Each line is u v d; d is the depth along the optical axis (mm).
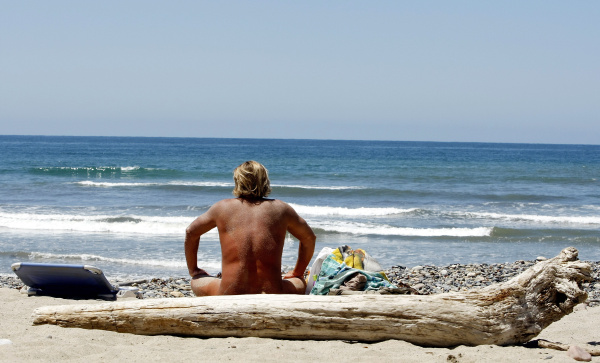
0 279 9461
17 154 63250
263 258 4699
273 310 4418
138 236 14797
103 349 4195
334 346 4242
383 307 4367
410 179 34125
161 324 4566
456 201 23969
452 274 10383
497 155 79312
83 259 11664
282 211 4824
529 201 24531
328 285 5070
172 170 37281
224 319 4465
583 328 5301
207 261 11461
